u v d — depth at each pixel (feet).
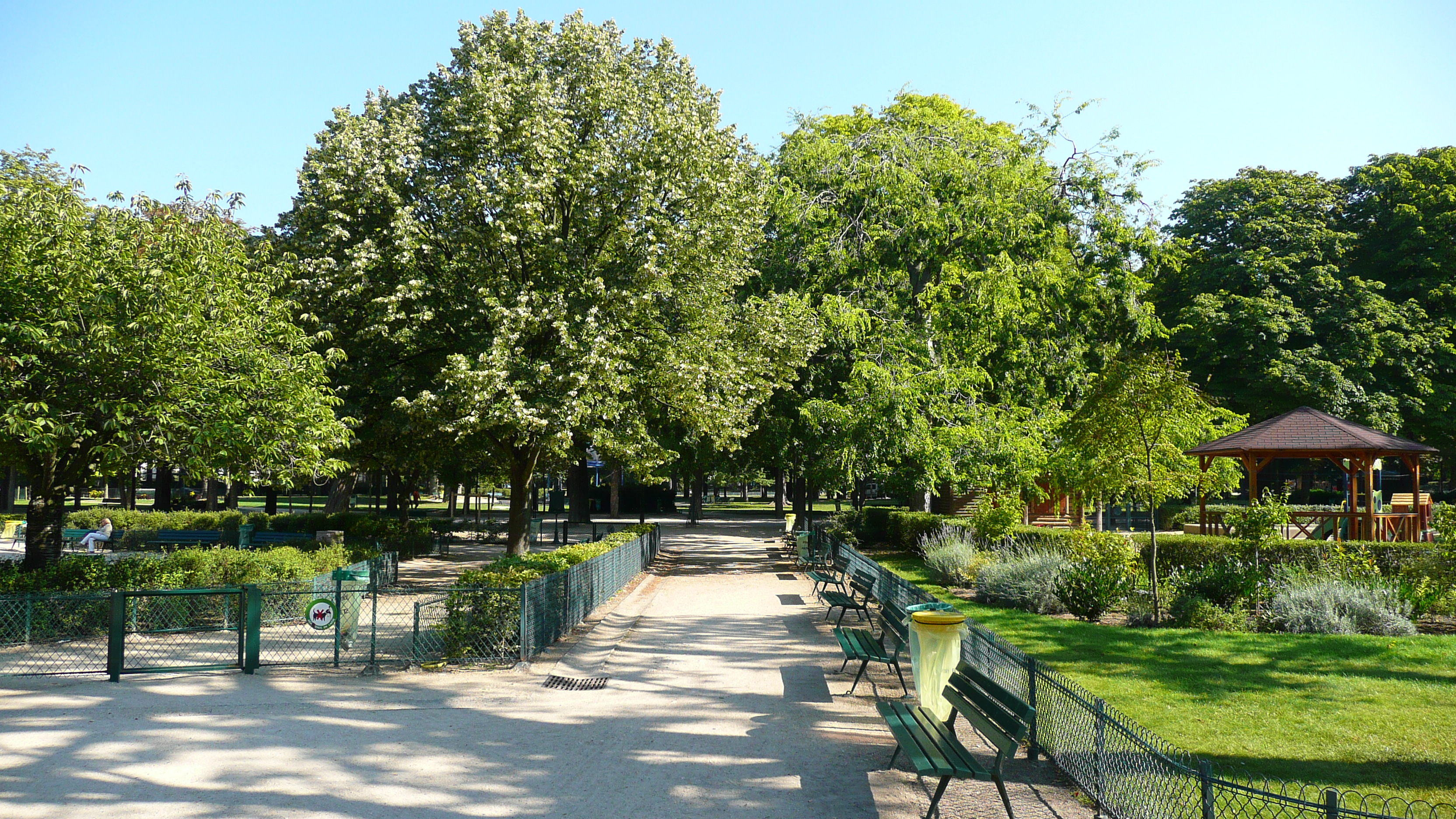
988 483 75.05
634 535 73.92
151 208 49.44
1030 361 85.15
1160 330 89.45
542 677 34.96
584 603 49.11
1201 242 137.39
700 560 89.45
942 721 26.22
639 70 67.56
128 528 93.35
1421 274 126.00
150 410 41.60
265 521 95.66
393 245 55.72
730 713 29.63
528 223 56.13
